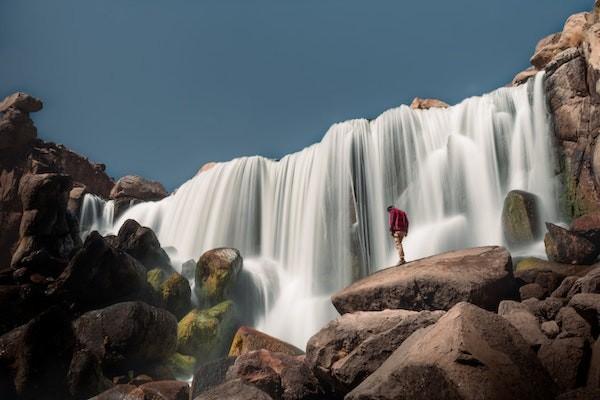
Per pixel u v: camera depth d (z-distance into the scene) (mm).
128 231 20344
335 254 22875
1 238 27500
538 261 13070
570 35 22828
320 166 25328
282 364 10164
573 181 18250
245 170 28203
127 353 13633
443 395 6094
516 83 26172
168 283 17875
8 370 12586
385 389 6691
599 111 17812
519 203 16766
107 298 15688
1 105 30531
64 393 12281
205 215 28312
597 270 9312
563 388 6633
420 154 23281
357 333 9195
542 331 8031
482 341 6602
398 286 11148
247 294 20438
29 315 14852
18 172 29375
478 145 21859
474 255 11641
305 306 20656
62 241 18875
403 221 13828
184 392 11680
